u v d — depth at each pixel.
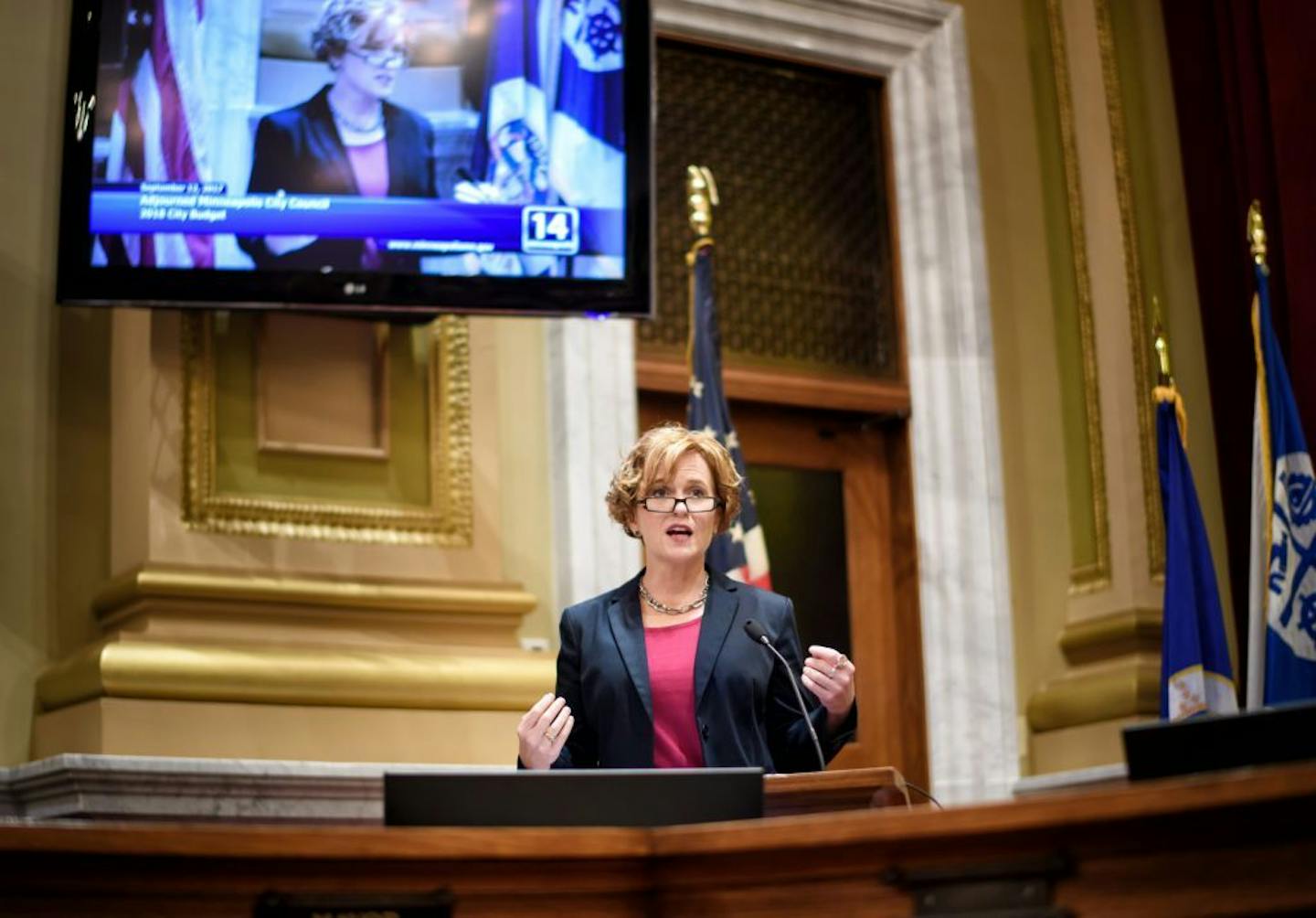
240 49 3.51
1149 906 1.59
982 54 4.96
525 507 3.99
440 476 3.71
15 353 3.51
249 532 3.46
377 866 1.77
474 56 3.63
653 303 3.64
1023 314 4.84
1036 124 4.99
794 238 4.73
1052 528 4.72
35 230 3.59
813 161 4.80
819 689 2.34
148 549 3.36
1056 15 4.97
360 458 3.64
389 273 3.51
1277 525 3.95
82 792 3.01
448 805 1.86
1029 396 4.79
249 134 3.48
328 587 3.49
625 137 3.69
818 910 1.76
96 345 3.59
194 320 3.52
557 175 3.63
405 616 3.60
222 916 1.72
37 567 3.45
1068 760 4.46
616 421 4.10
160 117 3.44
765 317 4.64
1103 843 1.61
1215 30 4.83
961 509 4.60
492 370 3.82
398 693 3.46
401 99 3.58
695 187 4.12
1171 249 4.83
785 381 4.57
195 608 3.38
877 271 4.83
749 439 4.61
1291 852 1.52
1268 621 3.91
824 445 4.72
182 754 3.26
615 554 4.01
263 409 3.56
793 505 4.64
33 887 1.68
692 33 4.55
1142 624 4.45
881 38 4.78
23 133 3.61
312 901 1.74
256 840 1.71
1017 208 4.90
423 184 3.56
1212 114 4.80
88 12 3.44
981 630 4.53
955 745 4.45
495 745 3.55
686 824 1.90
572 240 3.62
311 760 3.38
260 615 3.44
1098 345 4.75
